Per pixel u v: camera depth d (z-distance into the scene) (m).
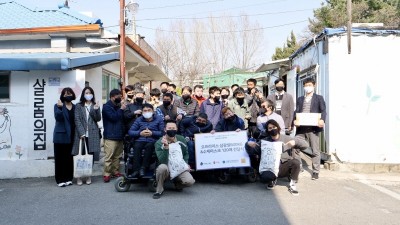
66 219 5.33
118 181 6.84
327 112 9.09
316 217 5.41
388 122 8.80
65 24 11.14
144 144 6.69
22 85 8.28
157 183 6.44
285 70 14.12
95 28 10.70
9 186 7.41
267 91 19.39
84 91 7.40
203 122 7.52
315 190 6.99
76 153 7.23
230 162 7.21
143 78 21.39
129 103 7.87
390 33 8.73
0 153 8.31
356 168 8.65
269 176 6.71
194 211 5.66
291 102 8.52
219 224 5.09
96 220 5.27
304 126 7.87
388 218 5.38
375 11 22.97
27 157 8.32
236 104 8.48
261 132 7.57
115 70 13.34
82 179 7.69
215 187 7.16
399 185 7.52
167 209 5.76
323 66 9.41
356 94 8.84
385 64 8.80
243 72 29.59
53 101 8.25
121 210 5.72
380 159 8.76
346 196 6.59
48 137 8.30
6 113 8.27
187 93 8.41
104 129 7.66
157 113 7.23
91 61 8.31
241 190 6.95
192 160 7.32
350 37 8.72
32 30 10.68
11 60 7.82
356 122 8.83
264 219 5.31
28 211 5.72
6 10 11.84
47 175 8.31
